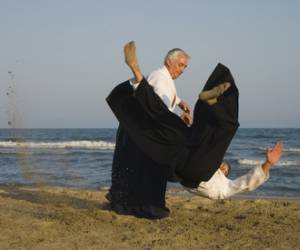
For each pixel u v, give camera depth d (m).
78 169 18.50
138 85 5.73
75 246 5.29
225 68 5.84
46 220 6.54
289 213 7.50
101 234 5.81
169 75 6.29
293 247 5.43
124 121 5.96
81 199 8.76
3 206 7.83
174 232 5.98
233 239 5.74
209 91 5.50
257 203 8.49
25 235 5.71
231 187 6.29
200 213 7.32
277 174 17.41
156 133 5.92
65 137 64.00
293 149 35.97
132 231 5.96
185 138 5.86
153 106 5.81
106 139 56.66
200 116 5.86
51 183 13.29
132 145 6.43
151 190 6.48
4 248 5.16
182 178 6.18
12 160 21.47
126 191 6.58
